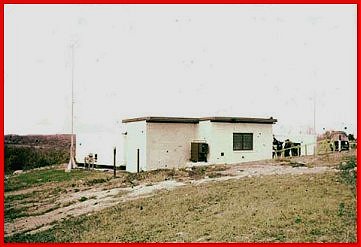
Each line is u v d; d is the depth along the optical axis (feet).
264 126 104.01
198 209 54.08
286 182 61.72
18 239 51.39
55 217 60.23
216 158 99.25
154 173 84.53
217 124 99.71
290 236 41.81
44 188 86.43
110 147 120.78
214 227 46.55
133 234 47.85
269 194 56.13
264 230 43.93
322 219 45.57
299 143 119.55
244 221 47.16
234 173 76.74
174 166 101.30
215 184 66.28
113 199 65.87
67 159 176.55
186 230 46.93
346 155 86.94
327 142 119.24
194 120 103.19
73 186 83.66
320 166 76.33
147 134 99.30
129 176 85.56
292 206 50.19
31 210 66.44
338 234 41.68
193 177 76.84
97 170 116.16
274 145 115.65
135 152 104.01
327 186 58.03
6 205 71.77
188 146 102.94
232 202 54.65
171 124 101.50
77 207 64.08
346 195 53.42
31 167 170.19
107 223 53.21
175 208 55.42
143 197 64.03
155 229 48.62
